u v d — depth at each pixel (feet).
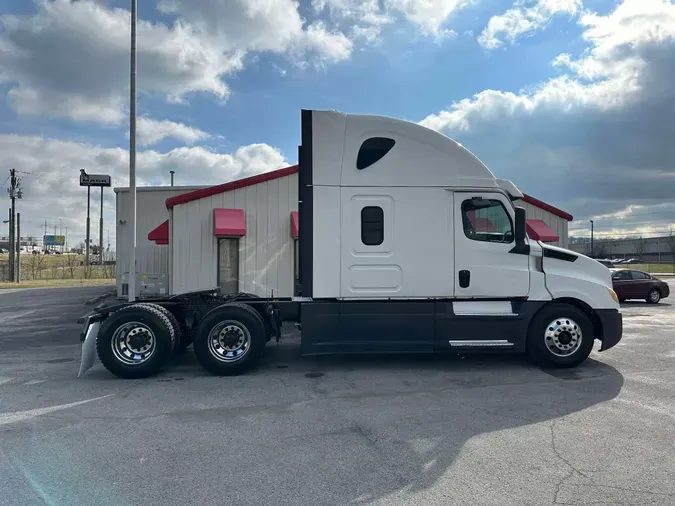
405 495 11.37
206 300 26.32
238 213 47.24
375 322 23.84
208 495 11.43
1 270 151.33
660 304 61.67
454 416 17.11
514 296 24.32
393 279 24.00
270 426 16.26
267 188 48.44
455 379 22.44
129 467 13.03
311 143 23.94
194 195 46.96
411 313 23.91
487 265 24.26
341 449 14.20
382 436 15.23
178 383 22.11
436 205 24.21
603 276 25.11
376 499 11.18
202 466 13.08
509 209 24.61
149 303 24.95
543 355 24.25
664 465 12.86
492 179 24.58
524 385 21.25
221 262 47.55
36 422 16.78
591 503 10.89
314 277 23.81
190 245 47.11
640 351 28.55
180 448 14.37
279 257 48.47
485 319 24.04
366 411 17.78
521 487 11.69
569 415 17.06
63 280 144.56
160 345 23.02
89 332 23.41
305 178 23.91
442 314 23.95
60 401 19.35
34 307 60.64
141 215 68.95
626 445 14.26
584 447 14.12
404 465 13.04
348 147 24.08
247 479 12.28
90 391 20.84
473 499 11.14
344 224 23.94
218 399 19.52
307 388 21.07
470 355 27.84
